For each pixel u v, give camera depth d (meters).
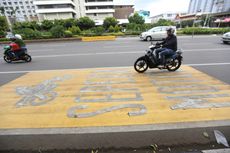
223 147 2.45
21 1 80.81
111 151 2.50
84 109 3.36
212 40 16.20
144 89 4.34
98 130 2.70
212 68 6.33
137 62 5.96
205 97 3.73
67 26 41.59
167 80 5.01
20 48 8.90
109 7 61.53
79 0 61.09
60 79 5.49
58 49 13.65
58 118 3.05
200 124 2.75
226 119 2.87
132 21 45.25
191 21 55.75
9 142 2.64
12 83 5.24
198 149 2.44
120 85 4.70
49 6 55.19
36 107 3.51
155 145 2.55
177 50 6.08
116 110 3.28
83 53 11.09
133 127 2.73
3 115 3.22
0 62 9.30
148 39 18.22
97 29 27.27
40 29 39.84
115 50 11.81
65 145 2.60
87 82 5.07
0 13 47.62
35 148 2.57
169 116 3.00
